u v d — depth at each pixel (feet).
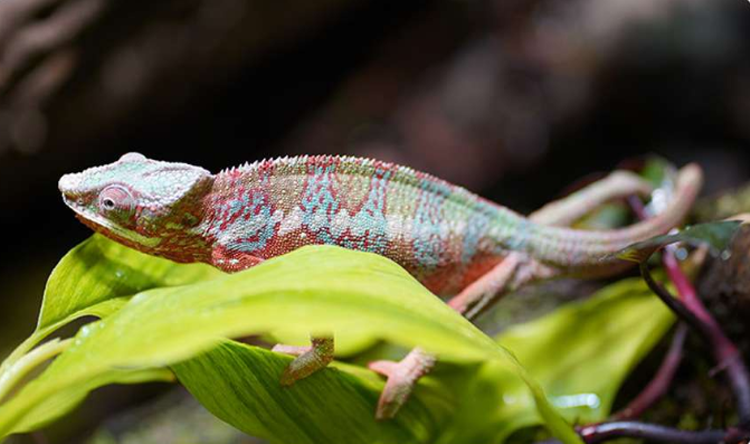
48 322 1.92
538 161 4.32
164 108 3.79
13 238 4.11
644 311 2.32
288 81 4.30
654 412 2.35
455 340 1.68
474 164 4.28
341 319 1.67
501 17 4.34
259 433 1.93
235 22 3.53
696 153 4.19
